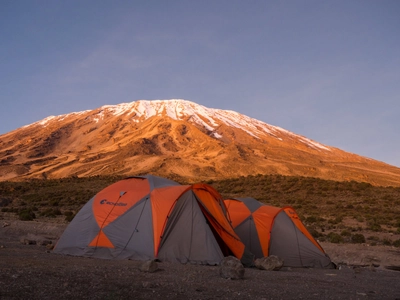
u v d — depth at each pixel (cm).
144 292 738
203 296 746
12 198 4884
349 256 1753
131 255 1225
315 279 1089
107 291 715
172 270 1030
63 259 1127
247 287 872
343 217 3453
